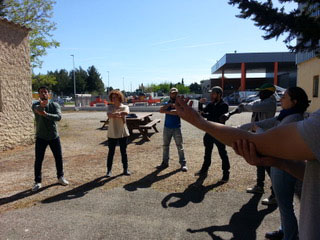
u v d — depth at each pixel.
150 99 34.56
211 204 3.89
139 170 5.67
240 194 4.23
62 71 75.31
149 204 3.93
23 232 3.17
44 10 15.58
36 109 4.39
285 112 2.62
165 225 3.29
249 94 27.67
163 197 4.18
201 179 5.00
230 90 40.81
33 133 8.91
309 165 0.98
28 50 8.77
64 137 10.15
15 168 5.98
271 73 52.31
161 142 8.88
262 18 6.44
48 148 7.97
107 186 4.73
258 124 2.99
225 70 42.78
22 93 8.51
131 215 3.58
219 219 3.43
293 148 0.79
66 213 3.67
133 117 10.60
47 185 4.82
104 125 12.73
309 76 16.72
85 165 6.14
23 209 3.82
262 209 3.69
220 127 0.92
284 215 2.59
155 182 4.89
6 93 7.94
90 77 73.56
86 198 4.19
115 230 3.19
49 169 5.84
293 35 6.68
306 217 0.99
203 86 51.34
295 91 2.54
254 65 35.22
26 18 15.10
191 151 7.42
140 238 3.00
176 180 4.98
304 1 6.37
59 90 70.56
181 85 79.75
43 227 3.29
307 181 0.99
